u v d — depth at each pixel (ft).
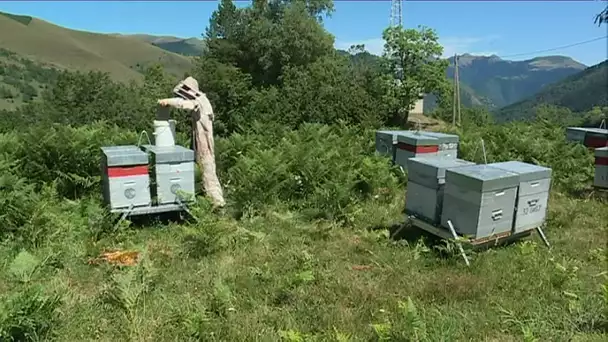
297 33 115.44
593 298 17.76
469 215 22.17
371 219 29.01
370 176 34.78
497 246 23.99
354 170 35.12
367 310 17.10
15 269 18.84
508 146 46.39
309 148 38.29
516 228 23.41
